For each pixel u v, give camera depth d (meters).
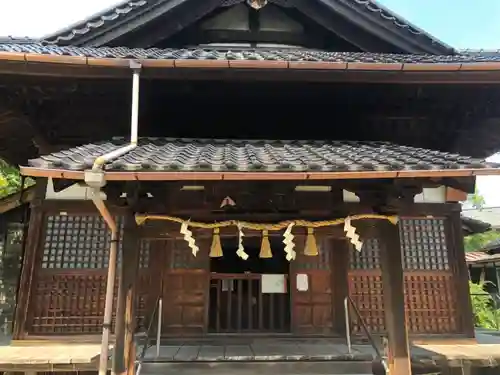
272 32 6.46
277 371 4.66
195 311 5.69
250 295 6.26
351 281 5.84
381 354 4.66
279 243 8.94
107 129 5.53
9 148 6.30
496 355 4.67
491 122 5.70
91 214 5.55
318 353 4.99
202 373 4.57
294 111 5.54
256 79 4.66
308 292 5.91
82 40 5.55
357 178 3.46
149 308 5.55
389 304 3.94
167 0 5.64
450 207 5.80
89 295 5.37
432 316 5.62
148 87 4.93
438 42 5.88
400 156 3.99
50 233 5.49
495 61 4.73
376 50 6.24
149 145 4.47
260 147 4.62
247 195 3.88
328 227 4.14
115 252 3.87
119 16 5.52
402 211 4.14
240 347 5.39
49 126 5.44
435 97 5.28
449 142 6.02
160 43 6.18
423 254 5.80
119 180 3.24
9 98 4.98
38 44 5.41
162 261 5.73
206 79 4.64
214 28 6.37
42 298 5.30
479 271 17.94
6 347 5.01
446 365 4.58
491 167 3.43
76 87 4.83
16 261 8.48
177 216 3.93
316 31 6.48
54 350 4.81
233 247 9.59
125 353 3.73
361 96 5.27
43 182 5.55
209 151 4.25
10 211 7.03
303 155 4.01
